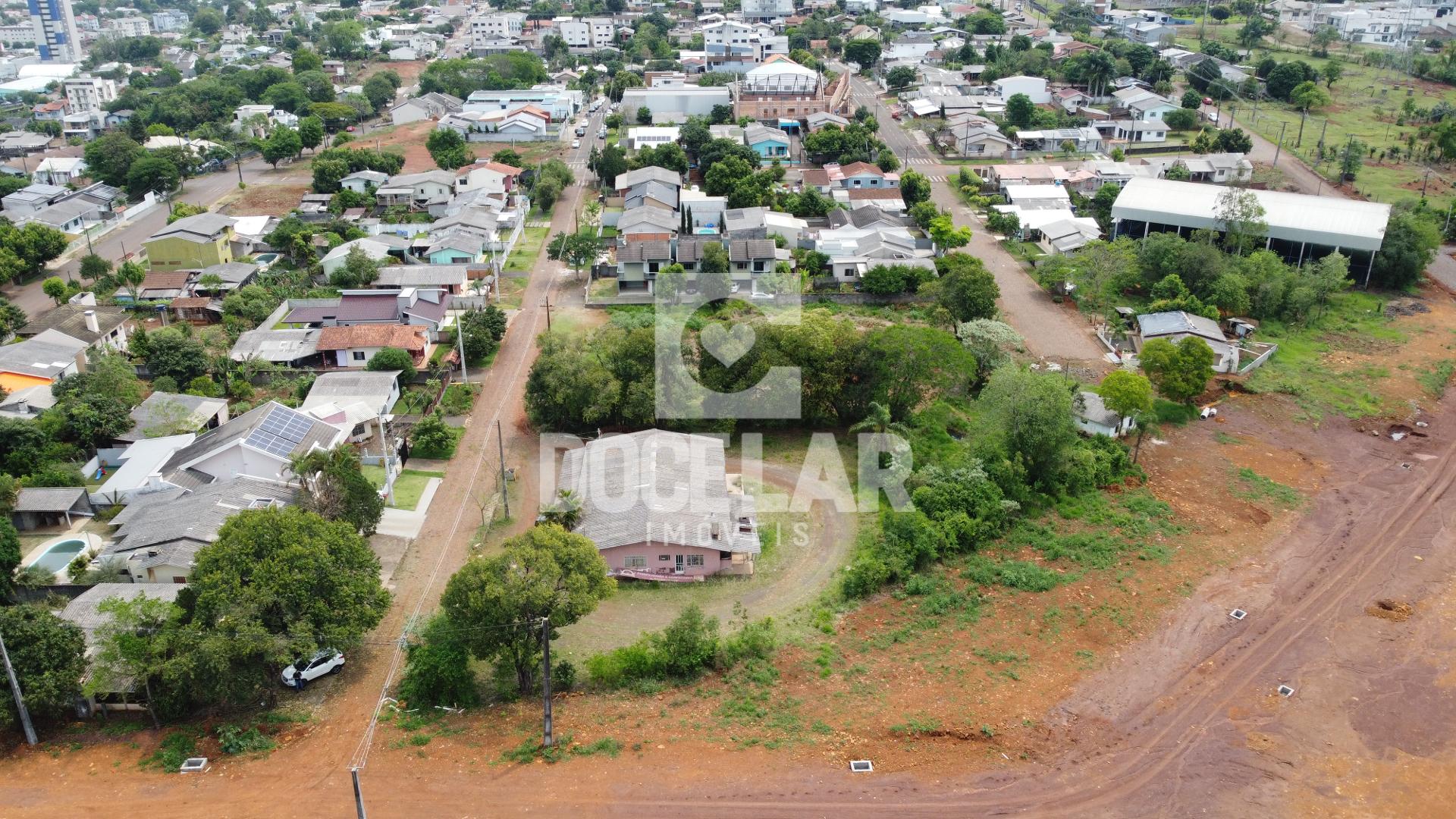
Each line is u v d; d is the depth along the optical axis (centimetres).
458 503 5281
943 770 3453
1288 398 6450
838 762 3484
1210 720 3703
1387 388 6569
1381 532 4975
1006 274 8631
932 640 4247
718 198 9700
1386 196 10081
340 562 3925
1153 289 7838
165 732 3675
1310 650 4094
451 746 3569
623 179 10644
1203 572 4678
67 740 3634
